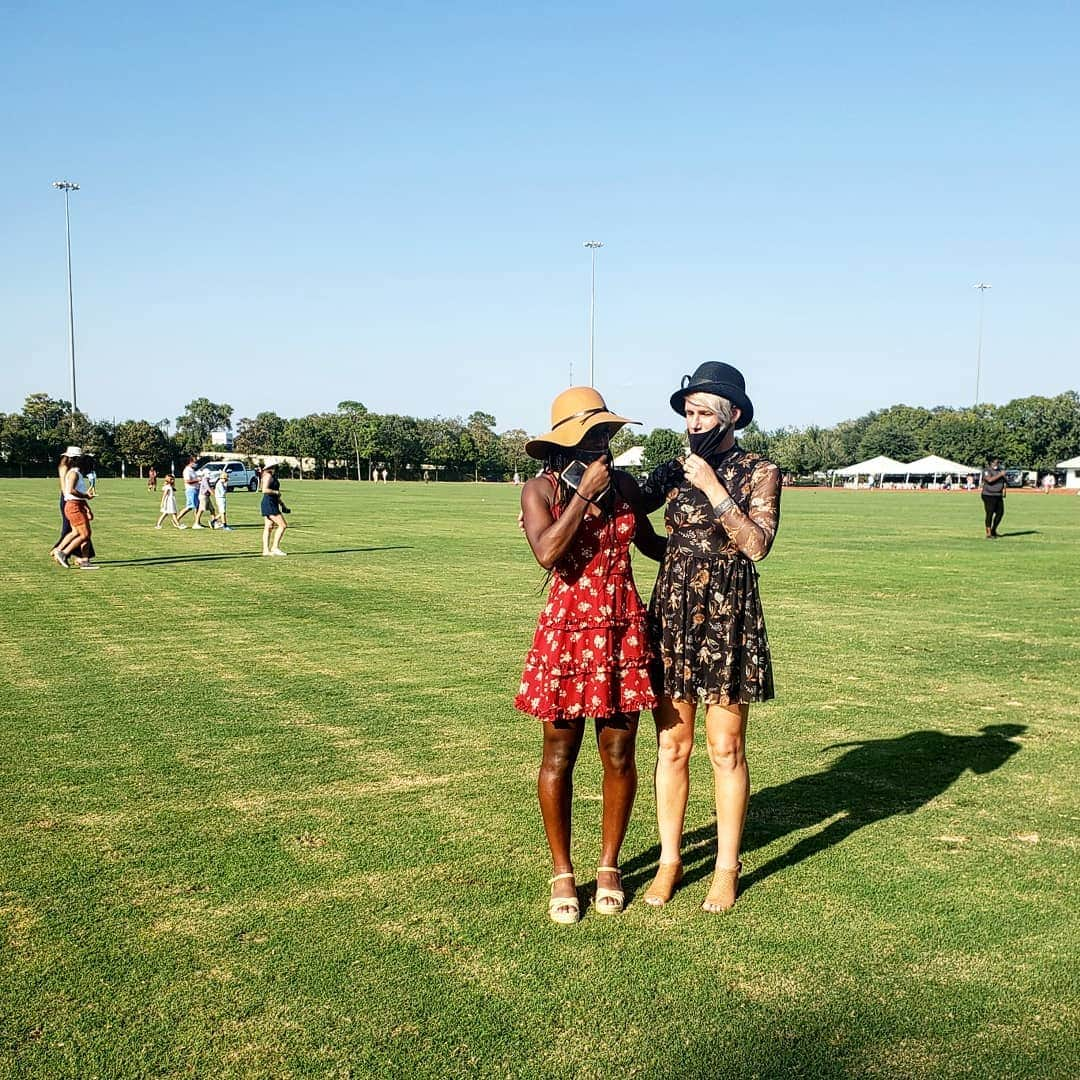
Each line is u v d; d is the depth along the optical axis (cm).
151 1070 283
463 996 321
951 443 10594
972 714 690
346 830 467
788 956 349
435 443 11781
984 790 529
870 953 351
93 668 826
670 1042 296
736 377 402
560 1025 305
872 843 454
